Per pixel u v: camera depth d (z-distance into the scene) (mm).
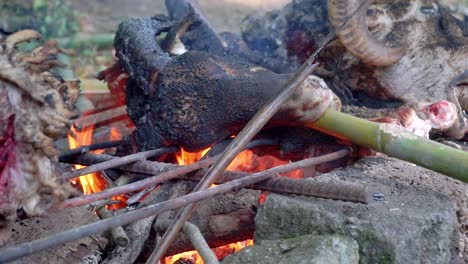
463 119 1862
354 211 1291
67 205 1184
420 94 1866
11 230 1186
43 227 1223
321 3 2012
